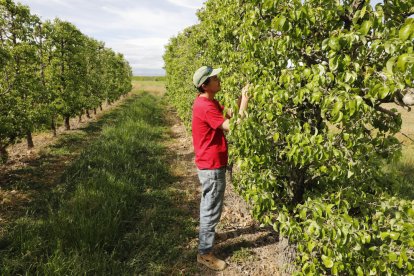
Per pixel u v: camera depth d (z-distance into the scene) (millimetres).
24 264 3451
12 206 5398
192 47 8586
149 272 3523
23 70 8289
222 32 4414
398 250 2174
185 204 5465
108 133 10094
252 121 2441
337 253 2281
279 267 3520
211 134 3186
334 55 1990
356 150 2332
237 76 3477
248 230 4422
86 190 5328
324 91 2031
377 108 2340
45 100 10055
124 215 4656
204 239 3543
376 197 2561
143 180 6348
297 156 2230
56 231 3965
